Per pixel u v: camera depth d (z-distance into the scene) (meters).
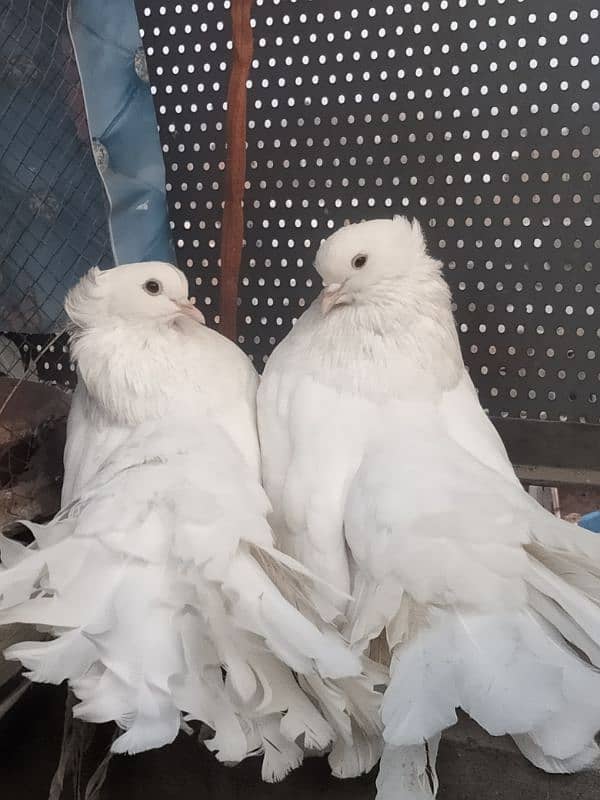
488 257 0.80
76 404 0.69
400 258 0.61
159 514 0.53
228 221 0.72
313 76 0.82
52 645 0.48
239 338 0.89
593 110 0.75
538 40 0.76
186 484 0.54
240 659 0.48
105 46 0.80
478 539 0.50
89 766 0.56
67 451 0.67
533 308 0.80
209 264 0.88
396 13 0.79
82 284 0.66
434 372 0.62
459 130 0.79
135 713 0.45
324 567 0.56
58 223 0.85
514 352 0.81
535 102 0.77
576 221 0.77
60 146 0.84
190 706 0.46
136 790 0.55
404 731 0.43
